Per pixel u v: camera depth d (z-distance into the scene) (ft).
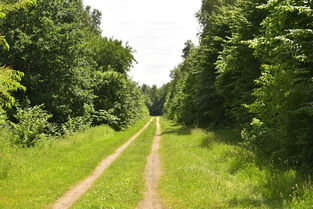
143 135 108.37
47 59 85.15
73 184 38.40
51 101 87.30
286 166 35.88
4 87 27.40
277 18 32.94
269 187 29.78
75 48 91.97
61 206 29.14
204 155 53.67
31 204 28.71
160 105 581.94
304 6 29.43
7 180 35.88
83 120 97.71
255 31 58.44
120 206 27.20
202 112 103.81
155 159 57.11
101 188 35.01
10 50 78.07
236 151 48.57
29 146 54.49
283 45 29.81
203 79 94.68
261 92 36.50
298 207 22.85
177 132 108.88
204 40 98.43
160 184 36.58
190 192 31.24
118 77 130.11
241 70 63.21
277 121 37.42
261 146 48.85
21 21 81.56
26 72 84.33
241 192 29.73
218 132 80.89
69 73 92.53
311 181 28.02
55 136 75.41
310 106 29.27
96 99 124.98
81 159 51.90
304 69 29.78
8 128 58.18
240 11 65.62
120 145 79.82
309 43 29.01
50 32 83.41
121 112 129.29
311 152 33.09
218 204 26.18
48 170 41.60
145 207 27.84
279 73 32.37
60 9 95.25
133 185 35.83
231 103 75.72
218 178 35.78
